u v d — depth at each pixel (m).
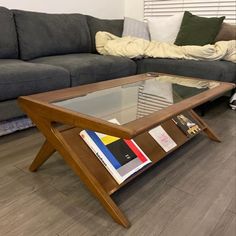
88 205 1.14
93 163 1.16
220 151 1.69
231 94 2.68
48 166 1.43
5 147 1.62
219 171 1.45
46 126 1.16
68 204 1.15
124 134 0.88
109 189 1.12
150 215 1.10
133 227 1.03
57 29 2.48
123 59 2.48
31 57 2.29
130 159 1.26
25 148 1.62
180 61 2.42
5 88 1.61
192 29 2.80
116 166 1.19
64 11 2.91
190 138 1.74
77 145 1.17
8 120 1.76
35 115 1.18
